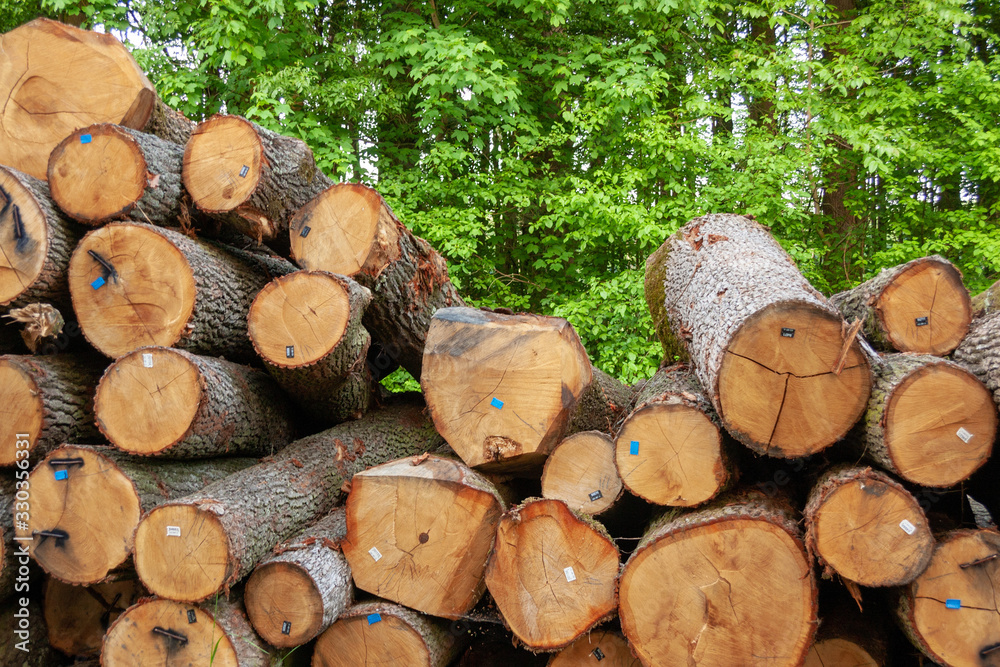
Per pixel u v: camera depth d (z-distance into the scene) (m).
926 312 2.79
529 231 8.01
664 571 2.31
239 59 6.63
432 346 2.91
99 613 3.11
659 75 7.19
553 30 8.21
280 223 3.31
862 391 2.25
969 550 2.22
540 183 7.69
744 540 2.25
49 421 2.73
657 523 2.61
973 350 2.62
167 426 2.62
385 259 3.35
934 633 2.23
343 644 2.63
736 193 6.91
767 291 2.46
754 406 2.29
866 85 7.46
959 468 2.25
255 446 3.25
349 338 2.97
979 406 2.25
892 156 6.61
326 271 3.04
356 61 7.81
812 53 7.64
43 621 3.04
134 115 3.27
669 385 3.10
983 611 2.20
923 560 2.18
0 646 2.85
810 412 2.27
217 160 3.12
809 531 2.24
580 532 2.46
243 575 2.50
